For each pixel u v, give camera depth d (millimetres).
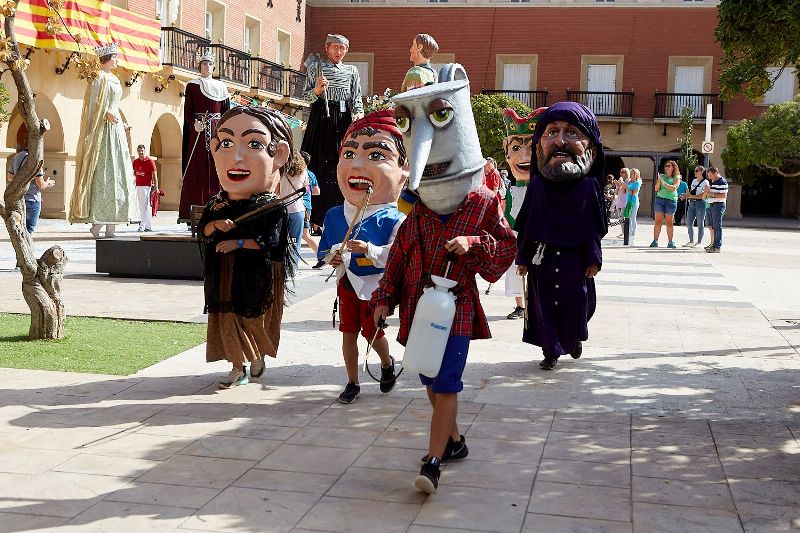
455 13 41094
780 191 43812
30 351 7324
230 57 29734
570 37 40625
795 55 6547
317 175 14484
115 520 4078
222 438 5285
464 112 4809
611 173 41781
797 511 4242
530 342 7145
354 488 4512
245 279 6363
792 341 8438
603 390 6516
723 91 7227
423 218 4859
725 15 6625
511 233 4820
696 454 5062
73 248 15117
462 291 4703
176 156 28219
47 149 22406
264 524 4051
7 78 20312
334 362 7328
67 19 19547
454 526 4047
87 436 5273
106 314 9094
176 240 11719
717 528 4039
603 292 11664
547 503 4328
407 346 4504
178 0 27844
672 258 16828
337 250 6016
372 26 41438
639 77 40438
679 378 6898
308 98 14375
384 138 6086
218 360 6605
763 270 15000
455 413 4637
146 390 6324
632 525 4070
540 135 6980
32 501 4293
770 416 5855
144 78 25297
